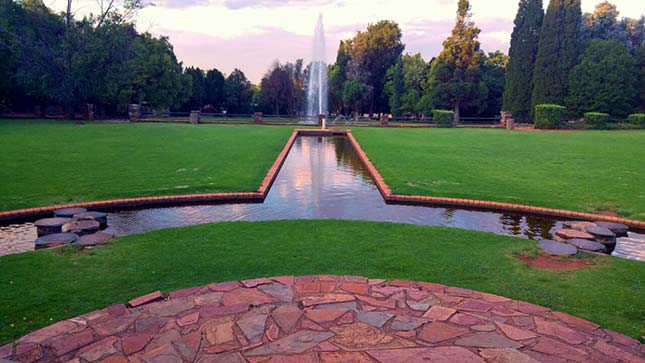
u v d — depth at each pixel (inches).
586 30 1488.7
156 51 1134.4
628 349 105.7
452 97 1290.6
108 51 848.3
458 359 94.0
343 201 310.7
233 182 331.6
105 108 1089.4
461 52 1262.3
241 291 133.7
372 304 123.6
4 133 592.7
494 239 201.8
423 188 327.0
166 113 1218.0
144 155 450.6
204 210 277.7
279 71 1497.3
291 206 293.6
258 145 553.0
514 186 336.5
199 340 102.7
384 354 95.6
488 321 114.3
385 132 801.6
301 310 118.9
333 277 146.6
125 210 272.2
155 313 118.3
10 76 872.3
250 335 104.7
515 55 1149.7
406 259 171.9
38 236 220.5
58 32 899.4
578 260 175.9
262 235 201.5
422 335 105.2
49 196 278.2
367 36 1568.7
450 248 187.2
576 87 1064.2
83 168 372.8
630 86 1085.1
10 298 133.5
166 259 168.9
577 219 264.4
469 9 1246.9
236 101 1536.7
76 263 163.9
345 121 1211.2
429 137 706.2
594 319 124.1
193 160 426.6
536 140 665.6
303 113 1585.9
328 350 97.2
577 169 411.2
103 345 102.3
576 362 95.9
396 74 1428.4
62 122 811.4
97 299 133.5
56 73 840.3
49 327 112.2
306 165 466.6
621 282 152.9
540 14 1108.5
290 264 164.4
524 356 96.3
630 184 344.5
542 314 123.0
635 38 1553.9
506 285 147.9
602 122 940.0
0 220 238.5
